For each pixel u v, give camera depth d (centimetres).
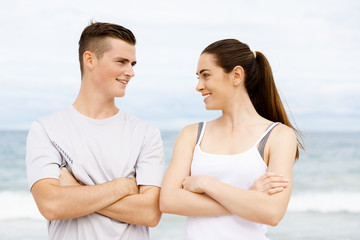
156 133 311
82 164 288
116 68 289
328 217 1179
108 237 280
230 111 291
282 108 307
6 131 3219
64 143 291
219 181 263
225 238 268
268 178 258
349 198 1442
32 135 293
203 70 285
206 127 300
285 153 270
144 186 291
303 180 1792
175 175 285
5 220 1106
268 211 252
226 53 283
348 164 2158
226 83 284
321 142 3031
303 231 1020
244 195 254
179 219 1091
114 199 276
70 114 301
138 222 282
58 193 269
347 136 3344
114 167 292
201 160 283
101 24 296
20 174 1825
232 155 278
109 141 297
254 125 288
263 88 304
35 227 1038
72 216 269
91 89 299
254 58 298
